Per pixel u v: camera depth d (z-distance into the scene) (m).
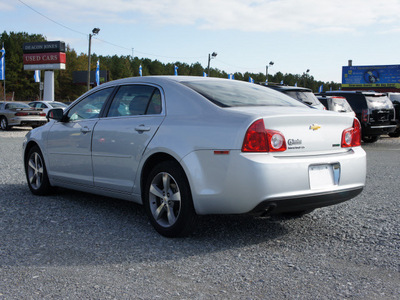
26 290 2.83
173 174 3.86
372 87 50.56
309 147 3.78
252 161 3.45
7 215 4.75
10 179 7.07
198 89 4.16
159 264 3.32
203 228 4.31
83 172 4.99
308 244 3.83
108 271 3.17
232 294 2.79
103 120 4.77
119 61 125.69
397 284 2.96
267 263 3.36
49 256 3.48
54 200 5.54
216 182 3.60
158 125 4.10
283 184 3.53
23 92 96.69
